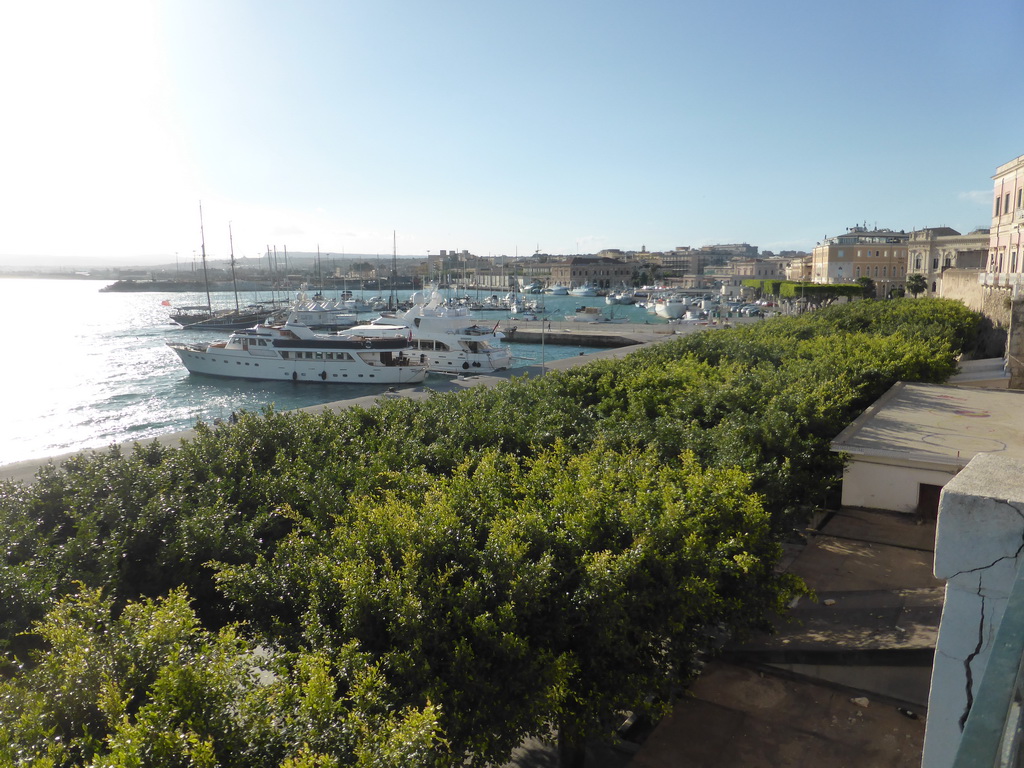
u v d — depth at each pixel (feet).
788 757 26.27
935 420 55.36
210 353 178.19
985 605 10.76
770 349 85.20
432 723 16.60
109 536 31.71
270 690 18.43
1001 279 136.77
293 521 35.29
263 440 46.70
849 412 58.18
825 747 26.78
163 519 33.12
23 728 16.31
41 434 134.21
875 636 32.86
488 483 33.53
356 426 51.70
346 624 22.08
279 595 25.49
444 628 22.20
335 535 28.27
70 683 18.16
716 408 52.75
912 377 74.95
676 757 26.50
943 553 11.03
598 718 26.07
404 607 21.89
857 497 49.03
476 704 21.58
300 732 16.78
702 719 28.84
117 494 35.40
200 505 34.68
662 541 26.94
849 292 316.40
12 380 190.08
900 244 404.16
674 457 42.16
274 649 23.99
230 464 41.98
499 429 46.91
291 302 466.29
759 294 469.98
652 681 25.62
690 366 71.97
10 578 25.70
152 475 38.17
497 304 432.25
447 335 175.73
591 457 37.22
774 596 30.17
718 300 482.28
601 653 25.02
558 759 28.25
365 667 20.08
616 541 27.48
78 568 28.91
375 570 25.09
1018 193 140.36
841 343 84.53
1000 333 137.69
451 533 26.73
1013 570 10.43
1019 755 4.80
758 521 30.53
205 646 19.54
